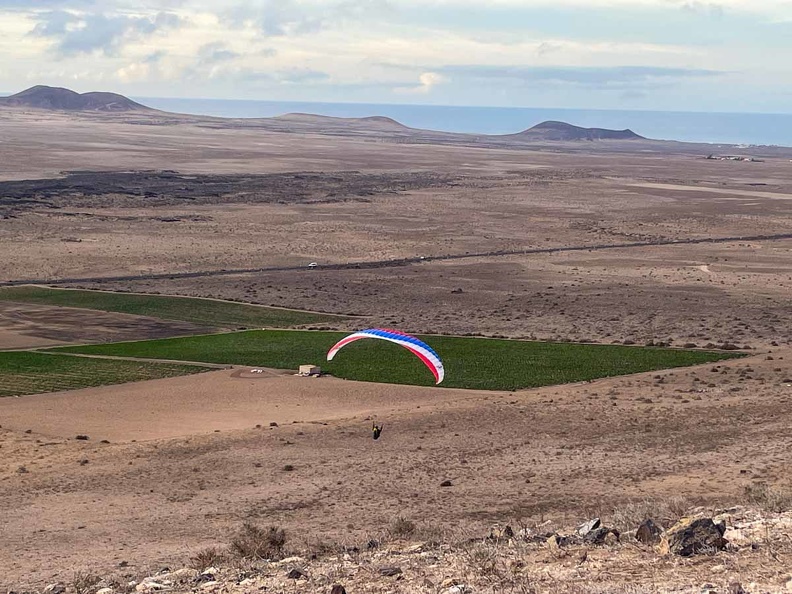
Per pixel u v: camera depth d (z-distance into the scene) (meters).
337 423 52.28
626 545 18.62
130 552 29.64
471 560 18.69
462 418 52.09
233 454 45.34
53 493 39.44
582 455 42.72
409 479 39.62
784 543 17.53
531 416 51.97
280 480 40.44
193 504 37.00
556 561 17.94
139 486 40.25
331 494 37.56
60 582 25.08
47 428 54.47
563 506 33.75
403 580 17.72
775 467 37.28
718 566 16.23
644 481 37.06
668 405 53.66
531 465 41.28
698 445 43.38
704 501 30.64
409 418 52.66
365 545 23.77
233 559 23.27
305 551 23.72
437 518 32.75
